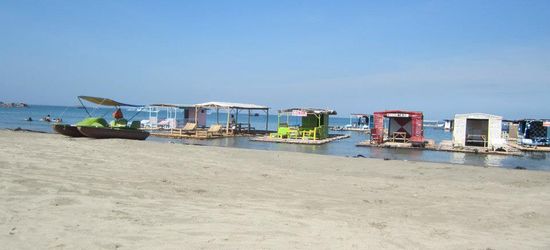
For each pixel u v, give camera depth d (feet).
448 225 22.18
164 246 15.52
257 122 342.85
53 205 20.83
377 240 18.15
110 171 33.27
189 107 136.26
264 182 33.24
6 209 19.44
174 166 39.04
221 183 31.48
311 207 24.71
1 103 509.76
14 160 34.32
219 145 92.48
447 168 48.75
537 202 29.60
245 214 21.53
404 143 104.32
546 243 19.44
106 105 83.20
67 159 37.83
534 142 111.04
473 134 111.45
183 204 23.12
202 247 15.61
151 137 110.93
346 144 106.42
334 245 16.90
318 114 119.03
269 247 16.05
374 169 46.24
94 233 16.69
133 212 20.49
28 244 15.01
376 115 106.11
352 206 25.73
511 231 21.58
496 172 46.65
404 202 27.94
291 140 107.14
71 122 183.21
